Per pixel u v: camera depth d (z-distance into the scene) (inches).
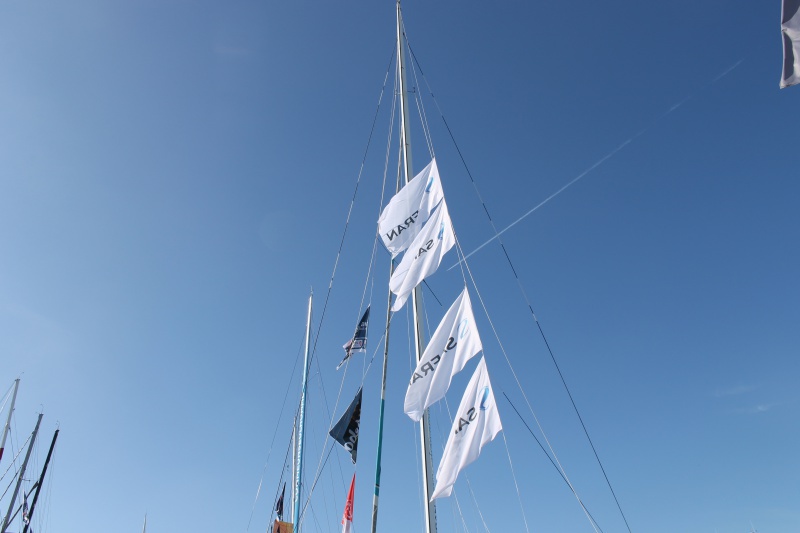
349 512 634.2
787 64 292.0
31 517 1200.8
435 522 449.7
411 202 574.2
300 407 930.1
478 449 437.4
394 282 545.6
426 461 466.0
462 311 490.3
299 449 878.4
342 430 580.7
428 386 479.8
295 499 845.8
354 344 645.3
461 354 477.1
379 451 499.8
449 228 523.8
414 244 545.6
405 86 634.8
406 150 603.2
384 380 532.1
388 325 557.9
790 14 292.2
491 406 446.3
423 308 525.3
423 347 512.1
